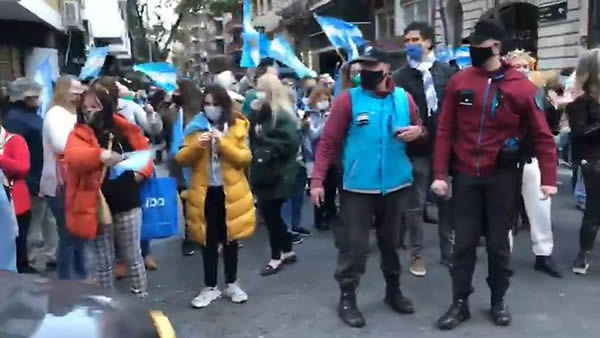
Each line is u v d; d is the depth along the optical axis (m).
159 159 12.23
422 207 5.82
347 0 29.66
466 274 4.73
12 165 5.06
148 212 5.19
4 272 2.81
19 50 16.16
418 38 5.83
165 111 7.46
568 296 5.30
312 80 10.41
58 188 4.86
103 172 4.49
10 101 6.13
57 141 4.96
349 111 4.61
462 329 4.71
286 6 39.88
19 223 5.76
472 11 21.30
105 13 27.38
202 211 5.13
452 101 4.53
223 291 5.56
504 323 4.73
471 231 4.62
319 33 31.59
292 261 6.44
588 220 5.71
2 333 2.27
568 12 16.75
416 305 5.20
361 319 4.85
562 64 17.03
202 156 5.05
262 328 4.86
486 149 4.43
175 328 4.87
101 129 4.50
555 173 4.41
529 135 4.45
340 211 4.86
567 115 5.72
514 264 6.12
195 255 6.89
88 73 10.15
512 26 18.91
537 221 5.75
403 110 4.64
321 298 5.45
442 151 4.59
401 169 4.71
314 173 4.68
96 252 4.65
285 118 5.91
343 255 4.85
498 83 4.36
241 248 7.09
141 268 4.86
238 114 5.22
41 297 2.54
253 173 5.96
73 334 2.33
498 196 4.51
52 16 16.52
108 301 2.62
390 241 4.91
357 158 4.64
